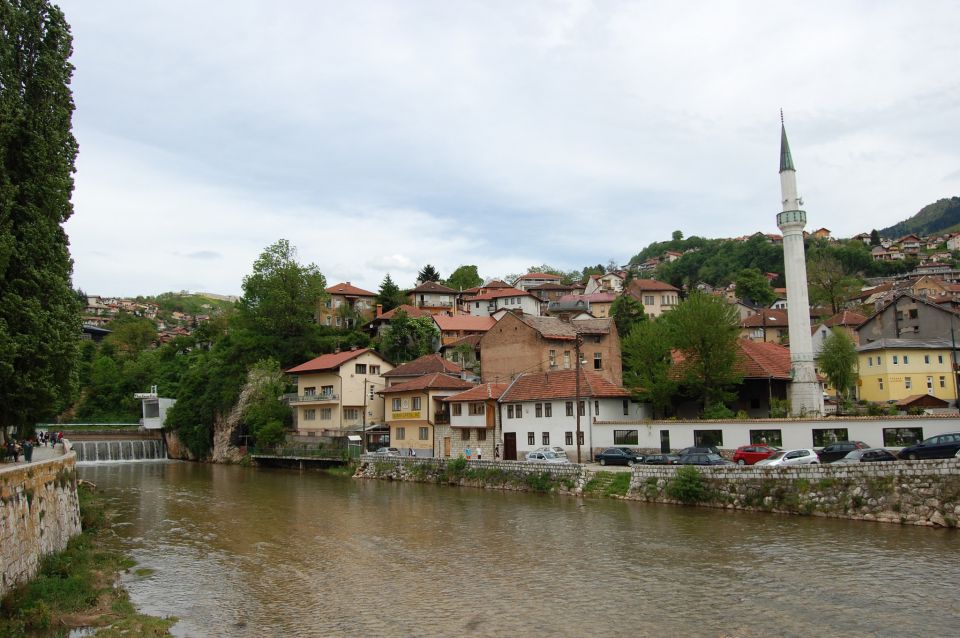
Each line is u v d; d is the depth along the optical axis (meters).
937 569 24.97
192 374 103.94
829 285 133.88
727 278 189.00
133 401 118.69
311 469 77.00
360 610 23.03
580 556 29.70
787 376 57.03
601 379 60.91
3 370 25.91
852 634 19.27
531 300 132.00
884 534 30.77
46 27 30.86
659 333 59.75
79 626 20.97
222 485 61.94
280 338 101.69
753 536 31.78
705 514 37.97
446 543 33.47
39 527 25.55
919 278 134.88
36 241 28.45
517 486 51.41
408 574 27.69
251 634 20.86
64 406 31.86
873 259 177.00
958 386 68.00
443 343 106.00
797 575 25.16
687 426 51.12
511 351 74.50
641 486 43.75
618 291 159.88
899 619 20.28
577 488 47.47
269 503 49.09
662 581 25.31
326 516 42.53
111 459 96.88
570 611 22.22
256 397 90.31
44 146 29.00
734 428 48.81
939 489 32.03
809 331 56.00
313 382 87.81
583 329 75.88
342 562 30.11
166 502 50.34
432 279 151.62
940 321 81.50
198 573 28.50
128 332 147.50
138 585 26.56
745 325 116.69
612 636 19.81
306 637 20.48
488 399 64.19
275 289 101.88
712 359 55.44
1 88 27.97
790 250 56.75
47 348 28.05
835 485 35.47
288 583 26.73
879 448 41.38
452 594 24.59
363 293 130.25
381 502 48.16
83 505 41.72
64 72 31.47
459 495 50.59
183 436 98.81
